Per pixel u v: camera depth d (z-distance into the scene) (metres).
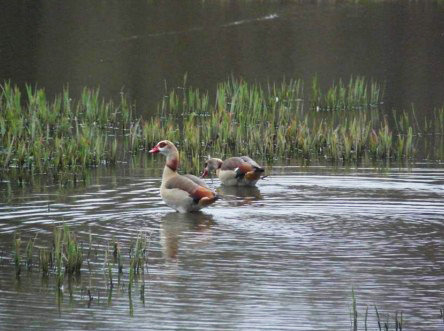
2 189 17.05
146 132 21.70
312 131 22.28
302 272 11.93
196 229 14.09
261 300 10.88
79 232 13.86
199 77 30.69
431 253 12.80
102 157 20.09
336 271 11.97
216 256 12.62
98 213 15.11
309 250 12.92
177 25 39.72
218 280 11.59
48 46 35.25
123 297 11.02
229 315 10.38
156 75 30.91
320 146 21.53
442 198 16.22
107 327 10.05
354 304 10.19
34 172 18.81
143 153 21.17
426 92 28.73
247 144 21.42
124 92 28.30
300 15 41.81
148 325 10.11
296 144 21.41
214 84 29.66
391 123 24.72
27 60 32.69
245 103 25.88
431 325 10.12
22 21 39.97
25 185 17.42
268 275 11.79
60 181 17.81
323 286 11.37
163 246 13.12
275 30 38.56
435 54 34.34
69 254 12.02
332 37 37.19
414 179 17.98
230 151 21.22
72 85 29.02
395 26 39.03
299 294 11.09
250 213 15.19
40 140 19.38
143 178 18.17
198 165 19.11
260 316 10.36
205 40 36.81
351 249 12.98
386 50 35.03
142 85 29.39
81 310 10.59
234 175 17.52
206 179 18.67
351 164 19.83
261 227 14.23
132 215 15.02
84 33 37.81
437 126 24.20
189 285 11.42
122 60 33.12
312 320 10.24
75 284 11.52
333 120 24.77
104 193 16.70
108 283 11.54
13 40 36.12
